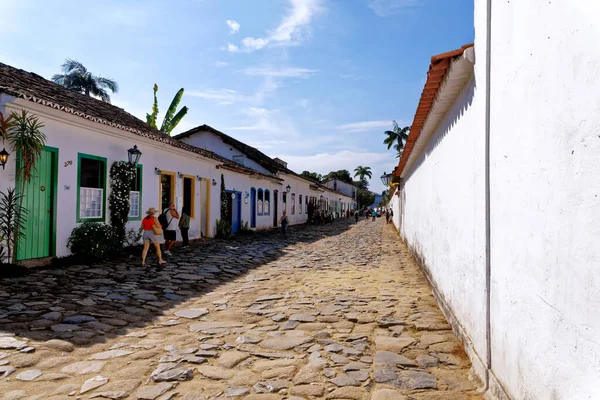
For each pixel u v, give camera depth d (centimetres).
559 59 235
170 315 662
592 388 198
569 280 222
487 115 386
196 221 1822
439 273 722
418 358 473
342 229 3269
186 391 390
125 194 1242
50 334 534
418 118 752
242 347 513
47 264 983
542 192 259
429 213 895
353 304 738
